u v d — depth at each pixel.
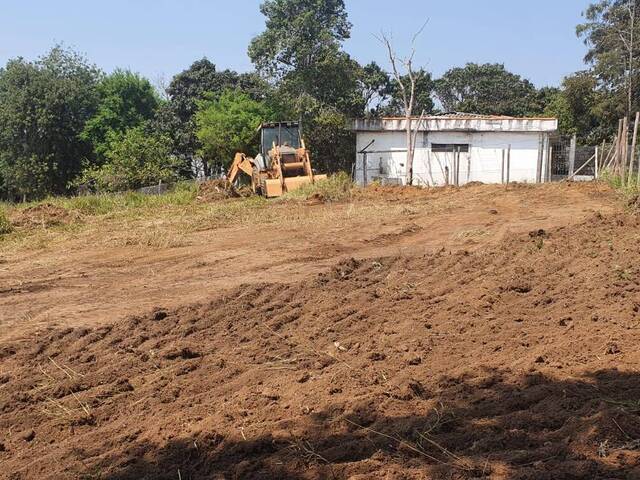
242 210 18.00
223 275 9.99
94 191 34.34
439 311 7.09
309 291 8.27
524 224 13.07
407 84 46.00
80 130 39.28
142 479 4.19
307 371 5.74
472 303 7.23
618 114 38.38
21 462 4.60
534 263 8.66
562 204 16.12
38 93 37.91
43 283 10.02
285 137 24.64
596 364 5.23
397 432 4.38
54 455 4.61
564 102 41.78
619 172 19.20
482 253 9.59
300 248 11.99
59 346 6.84
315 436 4.48
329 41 36.91
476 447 4.07
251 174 24.09
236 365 6.01
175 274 10.28
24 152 38.41
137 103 41.88
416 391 5.04
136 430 4.89
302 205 19.02
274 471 4.05
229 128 35.19
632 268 7.83
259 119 35.22
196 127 39.88
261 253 11.67
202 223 15.97
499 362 5.50
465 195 19.31
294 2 36.94
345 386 5.29
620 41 38.97
